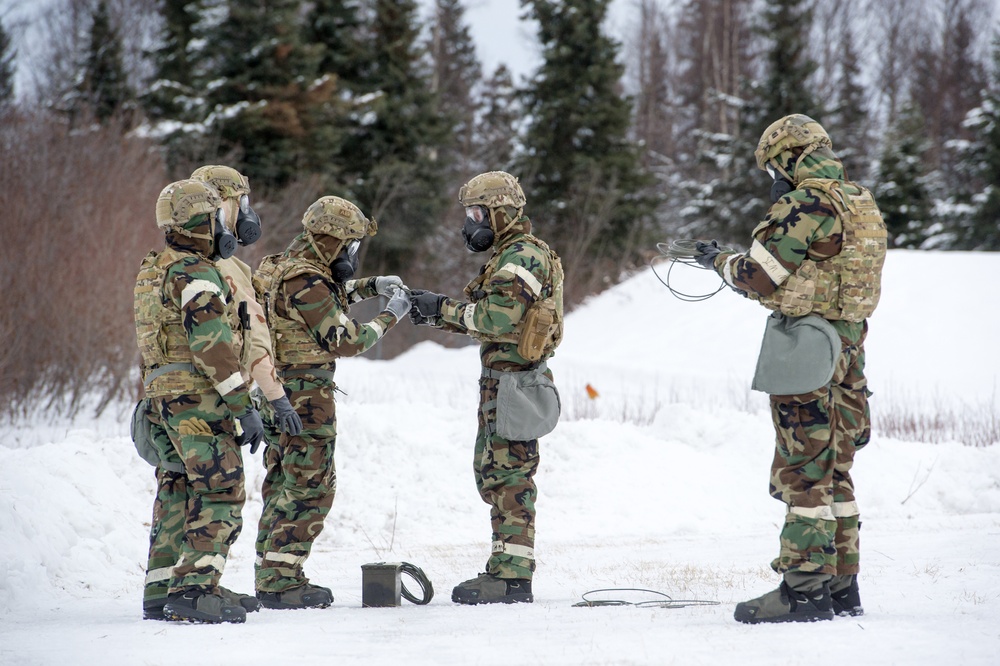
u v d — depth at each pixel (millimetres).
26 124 43688
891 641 8945
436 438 27938
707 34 135625
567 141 94312
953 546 17828
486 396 13289
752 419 30531
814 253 10555
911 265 70625
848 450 10977
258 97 75125
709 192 101188
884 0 149750
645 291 80500
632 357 66188
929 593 12258
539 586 14766
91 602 13852
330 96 79562
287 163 74812
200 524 11227
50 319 37500
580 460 28047
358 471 26031
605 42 93500
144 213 43750
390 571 12711
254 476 24047
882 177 106000
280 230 68875
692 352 64938
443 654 8914
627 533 23672
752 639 9227
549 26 92938
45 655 9102
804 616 10234
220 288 11359
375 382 52062
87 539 17250
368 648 9273
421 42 96125
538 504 26078
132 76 82250
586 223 91438
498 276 12859
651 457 28547
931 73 147750
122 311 39156
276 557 13086
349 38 88812
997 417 45125
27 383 37031
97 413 37125
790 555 10398
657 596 13297
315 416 13211
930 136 140750
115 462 22391
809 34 128625
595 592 13539
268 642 9664
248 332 11969
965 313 63312
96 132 47906
